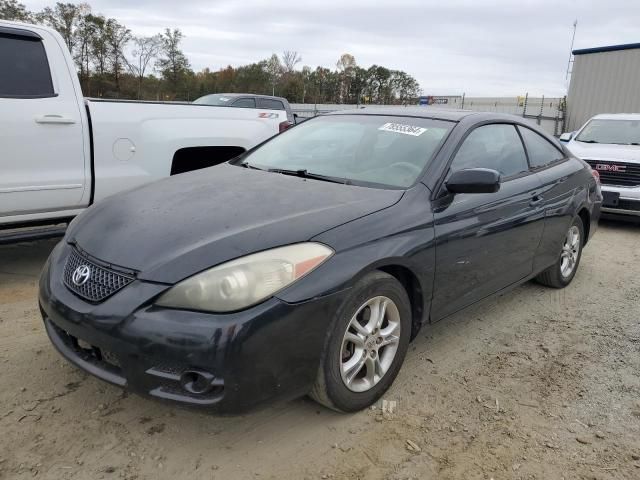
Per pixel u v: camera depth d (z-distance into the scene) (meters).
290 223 2.55
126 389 2.32
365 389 2.76
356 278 2.53
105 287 2.39
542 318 4.23
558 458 2.54
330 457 2.48
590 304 4.59
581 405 3.00
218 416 2.25
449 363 3.42
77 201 4.55
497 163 3.79
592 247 6.73
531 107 23.36
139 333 2.21
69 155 4.41
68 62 4.45
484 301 3.71
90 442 2.48
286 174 3.47
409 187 3.10
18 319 3.72
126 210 2.87
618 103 17.14
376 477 2.37
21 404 2.74
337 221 2.64
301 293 2.33
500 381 3.22
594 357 3.59
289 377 2.35
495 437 2.68
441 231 3.03
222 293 2.22
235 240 2.38
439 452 2.55
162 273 2.29
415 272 2.88
